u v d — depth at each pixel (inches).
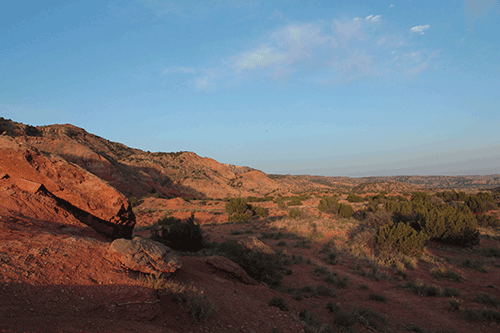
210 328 243.0
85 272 250.8
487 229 1157.7
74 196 435.2
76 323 174.6
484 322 389.1
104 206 461.4
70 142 2945.4
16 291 190.9
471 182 6727.4
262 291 419.5
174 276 319.6
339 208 1584.6
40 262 240.2
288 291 485.1
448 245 885.8
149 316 220.2
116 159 3750.0
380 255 734.5
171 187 3543.3
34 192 400.8
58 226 363.9
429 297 492.1
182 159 4707.2
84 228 399.2
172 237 711.7
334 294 477.1
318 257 740.7
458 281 579.2
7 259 227.5
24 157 409.7
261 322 289.4
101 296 224.4
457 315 414.9
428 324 383.2
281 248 832.3
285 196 3444.9
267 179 4901.6
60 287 217.5
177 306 253.6
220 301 311.1
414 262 673.6
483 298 463.5
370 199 2514.8
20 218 332.2
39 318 168.2
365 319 364.8
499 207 1804.9
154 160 4345.5
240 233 1082.1
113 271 268.8
